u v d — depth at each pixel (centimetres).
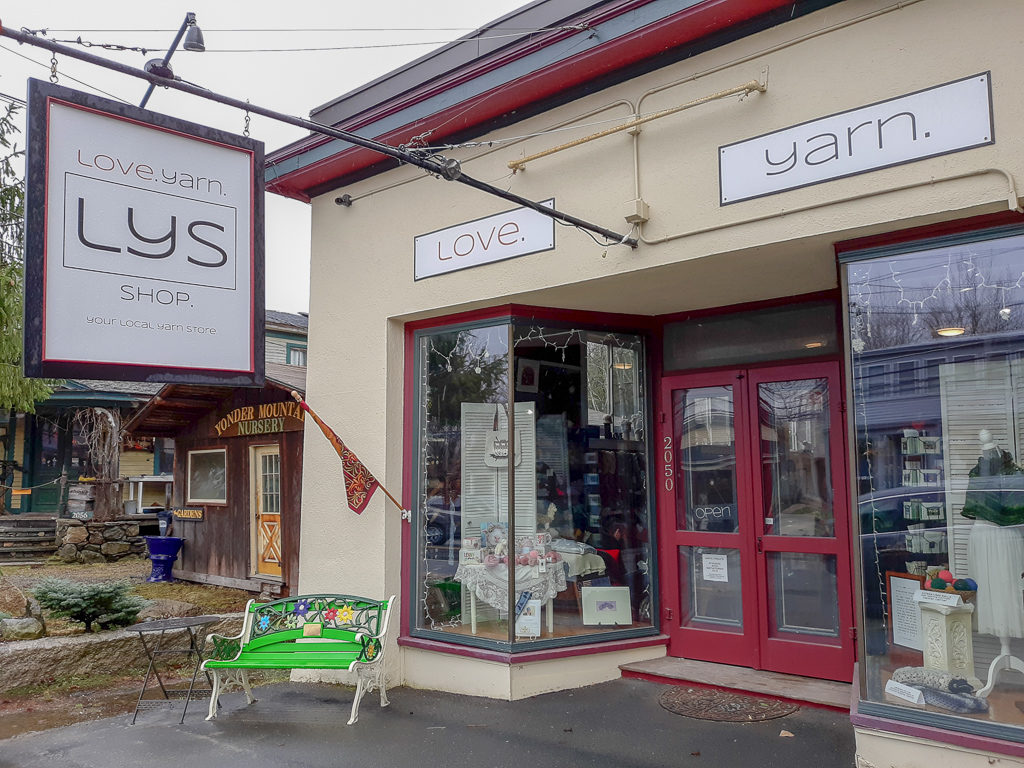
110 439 1446
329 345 672
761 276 516
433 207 611
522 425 587
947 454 414
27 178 374
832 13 432
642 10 480
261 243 453
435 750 474
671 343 632
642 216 489
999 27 380
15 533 1473
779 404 576
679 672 570
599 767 438
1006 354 398
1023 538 394
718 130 468
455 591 601
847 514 536
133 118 409
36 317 374
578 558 596
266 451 1015
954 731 389
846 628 531
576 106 536
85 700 611
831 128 426
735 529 587
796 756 439
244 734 514
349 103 650
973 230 402
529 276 550
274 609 583
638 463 623
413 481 627
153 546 1134
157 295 414
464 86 566
